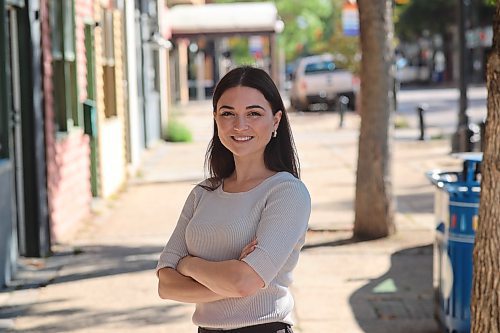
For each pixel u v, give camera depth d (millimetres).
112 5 15828
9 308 7934
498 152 4523
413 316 7660
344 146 22312
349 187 15219
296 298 8211
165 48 24547
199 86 47531
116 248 10367
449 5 63344
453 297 6691
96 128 13320
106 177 14305
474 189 6574
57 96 11211
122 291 8461
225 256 3715
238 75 3807
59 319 7598
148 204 13602
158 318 7586
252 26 29234
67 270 9297
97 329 7312
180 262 3764
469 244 6566
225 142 3799
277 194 3697
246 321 3650
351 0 28109
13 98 9539
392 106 10688
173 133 24000
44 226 9922
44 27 10109
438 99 44844
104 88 15188
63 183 11062
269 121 3789
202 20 29344
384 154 10656
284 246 3611
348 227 11383
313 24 52031
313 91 35188
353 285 8672
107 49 14961
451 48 70000
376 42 10508
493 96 4512
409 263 9523
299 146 22438
